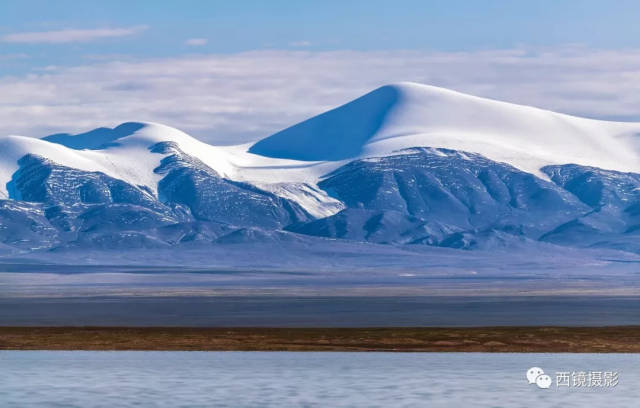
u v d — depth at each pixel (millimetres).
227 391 119188
